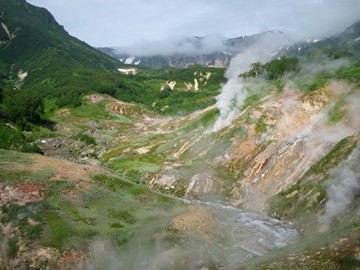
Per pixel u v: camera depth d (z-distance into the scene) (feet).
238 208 182.19
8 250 120.06
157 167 245.04
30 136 372.38
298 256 99.09
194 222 138.41
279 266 95.71
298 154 198.18
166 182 217.97
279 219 162.40
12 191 141.69
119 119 500.33
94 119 481.05
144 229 134.31
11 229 126.62
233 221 156.76
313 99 236.63
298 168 189.78
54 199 143.33
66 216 135.44
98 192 155.74
